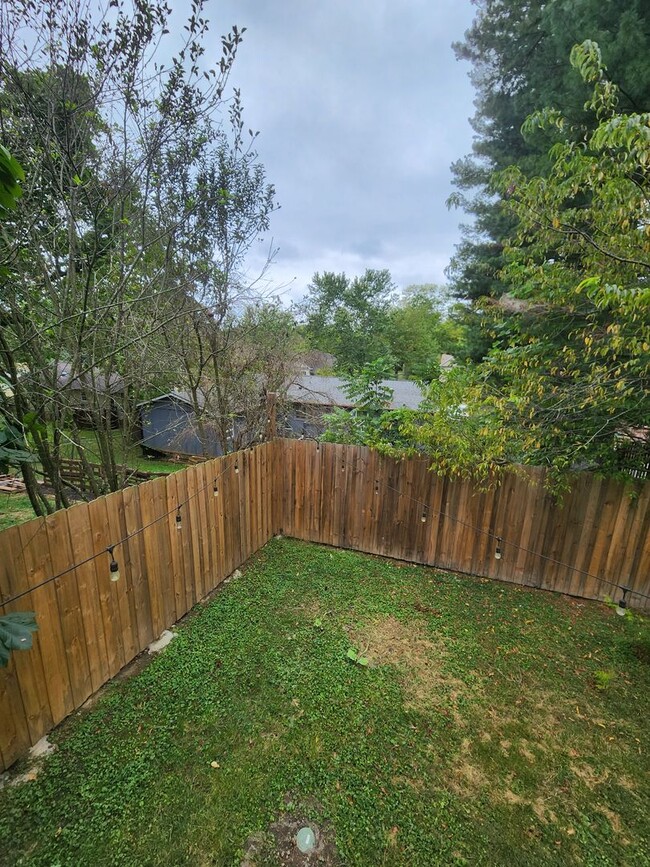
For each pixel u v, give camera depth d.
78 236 3.43
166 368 4.77
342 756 2.40
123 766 2.26
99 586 2.75
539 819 2.12
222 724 2.57
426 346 27.12
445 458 4.35
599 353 3.40
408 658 3.28
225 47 3.22
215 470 4.04
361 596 4.14
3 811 2.01
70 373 3.49
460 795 2.22
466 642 3.51
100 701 2.70
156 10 2.95
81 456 4.23
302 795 2.17
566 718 2.77
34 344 3.14
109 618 2.85
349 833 2.00
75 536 2.55
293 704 2.75
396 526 4.95
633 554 4.09
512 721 2.72
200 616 3.69
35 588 2.30
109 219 3.49
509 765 2.41
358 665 3.15
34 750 2.33
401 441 5.12
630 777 2.38
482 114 8.09
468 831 2.04
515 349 4.23
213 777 2.23
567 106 5.11
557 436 3.90
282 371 6.70
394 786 2.25
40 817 1.99
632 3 4.41
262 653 3.22
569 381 4.07
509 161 7.43
